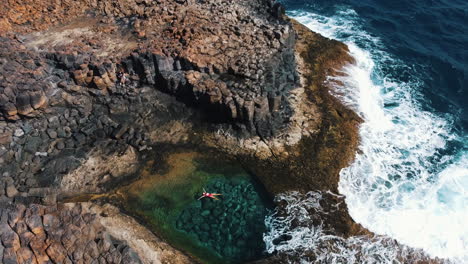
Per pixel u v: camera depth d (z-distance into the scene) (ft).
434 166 100.27
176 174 95.20
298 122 104.78
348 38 143.95
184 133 102.63
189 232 84.28
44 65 103.60
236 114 99.96
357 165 97.30
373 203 90.22
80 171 94.02
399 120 112.16
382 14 157.99
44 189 88.53
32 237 73.36
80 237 74.69
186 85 103.09
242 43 113.29
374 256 81.00
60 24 119.44
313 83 116.78
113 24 120.16
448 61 133.90
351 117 108.47
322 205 88.53
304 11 161.17
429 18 153.99
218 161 97.96
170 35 114.52
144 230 83.97
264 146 99.76
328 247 81.61
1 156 91.56
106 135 101.45
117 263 71.67
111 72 104.01
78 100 101.81
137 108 105.19
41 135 97.45
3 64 100.99
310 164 96.02
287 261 79.15
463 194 93.86
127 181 93.35
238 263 79.20
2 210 76.64
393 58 134.82
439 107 118.01
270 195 90.68
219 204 89.61
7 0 120.16
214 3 128.57
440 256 81.87
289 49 118.42
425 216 88.48
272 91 103.40
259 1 134.72
